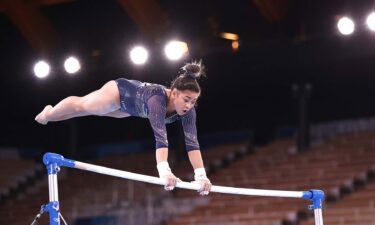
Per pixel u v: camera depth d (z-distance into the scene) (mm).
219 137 36656
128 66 28766
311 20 29750
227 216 26453
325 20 29594
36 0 30969
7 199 33812
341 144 30406
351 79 30766
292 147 31844
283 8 29500
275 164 30328
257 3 28594
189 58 28141
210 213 27500
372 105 33062
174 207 28984
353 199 26031
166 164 9680
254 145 35531
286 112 34938
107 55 32844
